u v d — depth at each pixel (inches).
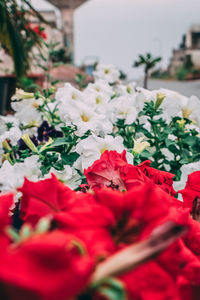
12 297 9.2
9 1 118.1
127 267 10.7
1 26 121.0
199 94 665.0
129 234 12.8
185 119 55.1
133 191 13.0
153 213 12.7
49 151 46.6
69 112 46.6
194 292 15.7
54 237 10.1
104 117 48.9
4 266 9.3
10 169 41.8
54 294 9.0
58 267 9.5
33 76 156.3
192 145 51.4
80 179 40.1
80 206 15.4
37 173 42.7
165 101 55.4
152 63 74.0
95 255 11.8
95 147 40.6
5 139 57.2
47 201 16.5
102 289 10.6
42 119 60.9
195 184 24.0
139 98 57.2
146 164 30.6
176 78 1389.0
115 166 24.6
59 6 997.2
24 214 16.9
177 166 50.6
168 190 29.8
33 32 128.5
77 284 9.3
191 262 16.1
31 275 9.2
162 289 12.1
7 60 190.7
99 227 13.0
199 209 23.8
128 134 56.1
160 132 54.2
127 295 11.9
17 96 59.7
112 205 13.0
